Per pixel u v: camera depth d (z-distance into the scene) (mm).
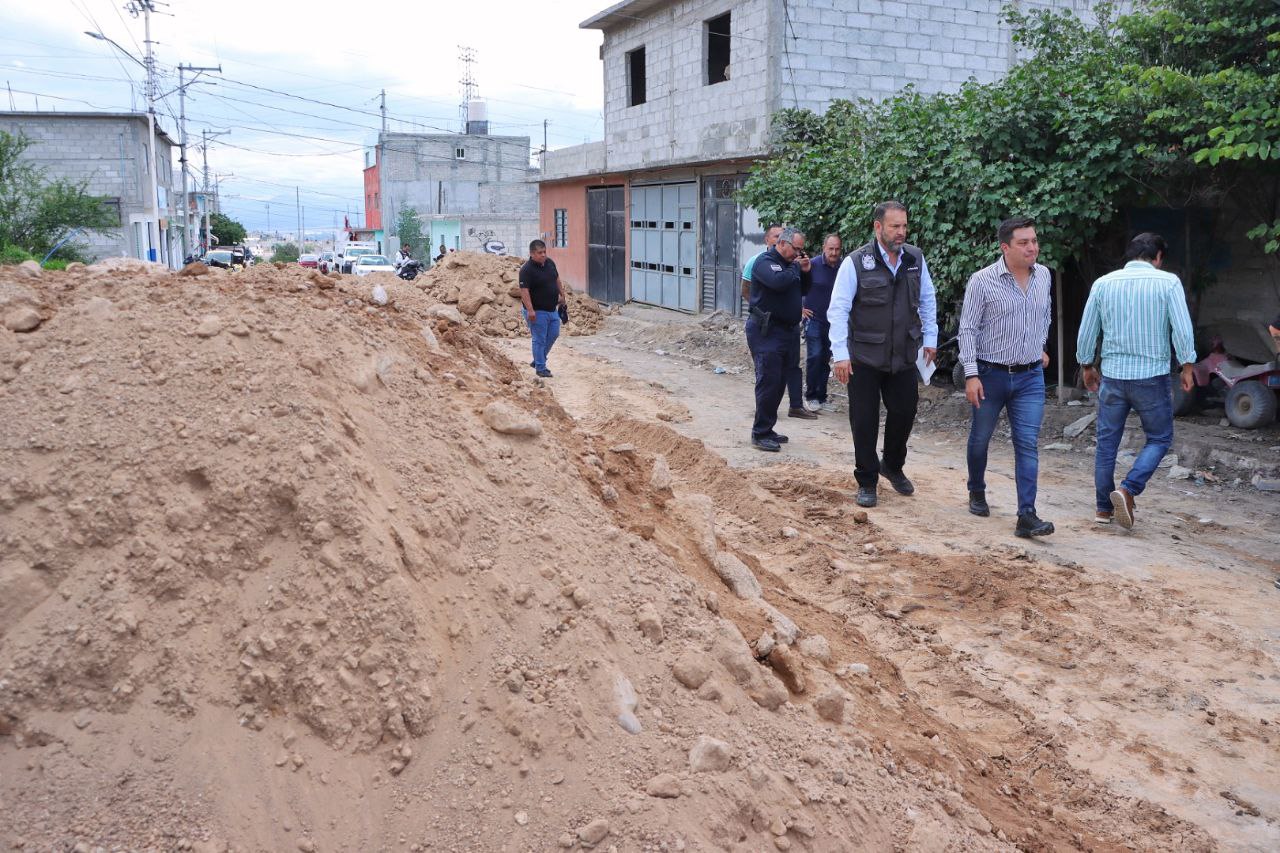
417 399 3639
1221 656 4973
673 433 7805
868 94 17828
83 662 2564
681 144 20688
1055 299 11359
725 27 20031
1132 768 4016
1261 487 8023
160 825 2369
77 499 2781
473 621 2955
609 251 24953
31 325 3271
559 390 12234
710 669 3139
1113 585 5836
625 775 2680
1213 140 9273
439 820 2521
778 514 6922
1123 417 6879
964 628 5258
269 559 2824
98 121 38312
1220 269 10766
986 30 18453
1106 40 11703
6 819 2326
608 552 3438
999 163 10328
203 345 3236
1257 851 3523
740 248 18672
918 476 8414
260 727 2600
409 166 65812
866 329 7113
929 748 3568
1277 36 8742
